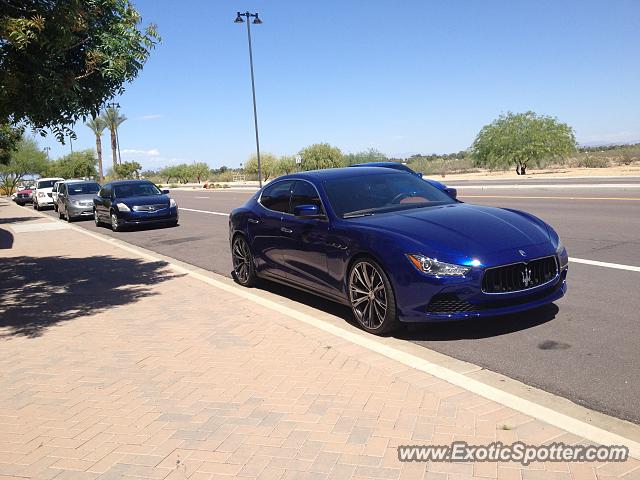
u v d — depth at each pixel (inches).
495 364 186.1
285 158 2491.4
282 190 289.1
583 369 177.5
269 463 129.9
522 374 177.0
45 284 368.2
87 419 159.0
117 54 286.5
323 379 174.4
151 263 434.3
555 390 164.7
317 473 124.6
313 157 2288.4
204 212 908.6
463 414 146.4
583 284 275.9
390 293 208.4
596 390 162.9
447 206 246.2
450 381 167.6
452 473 121.2
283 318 245.0
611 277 286.7
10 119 370.0
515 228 214.5
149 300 301.3
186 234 631.8
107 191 759.1
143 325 251.3
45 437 150.2
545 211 578.2
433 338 213.8
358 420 146.4
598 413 149.9
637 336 202.5
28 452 142.9
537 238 210.5
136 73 306.8
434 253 197.0
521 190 882.1
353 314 240.2
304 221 256.8
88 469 133.1
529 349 196.9
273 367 187.5
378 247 210.5
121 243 593.3
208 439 142.6
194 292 313.1
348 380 172.2
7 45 267.1
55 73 269.4
